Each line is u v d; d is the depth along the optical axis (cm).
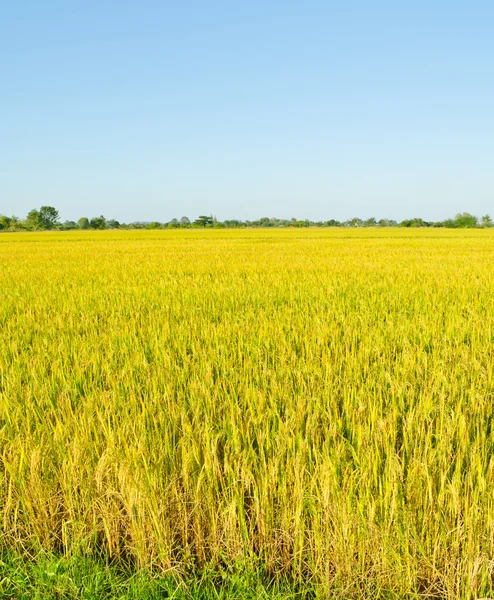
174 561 232
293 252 2364
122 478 251
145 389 384
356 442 292
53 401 367
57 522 257
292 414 308
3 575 233
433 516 226
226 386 387
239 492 250
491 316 666
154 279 1238
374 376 405
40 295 979
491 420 325
